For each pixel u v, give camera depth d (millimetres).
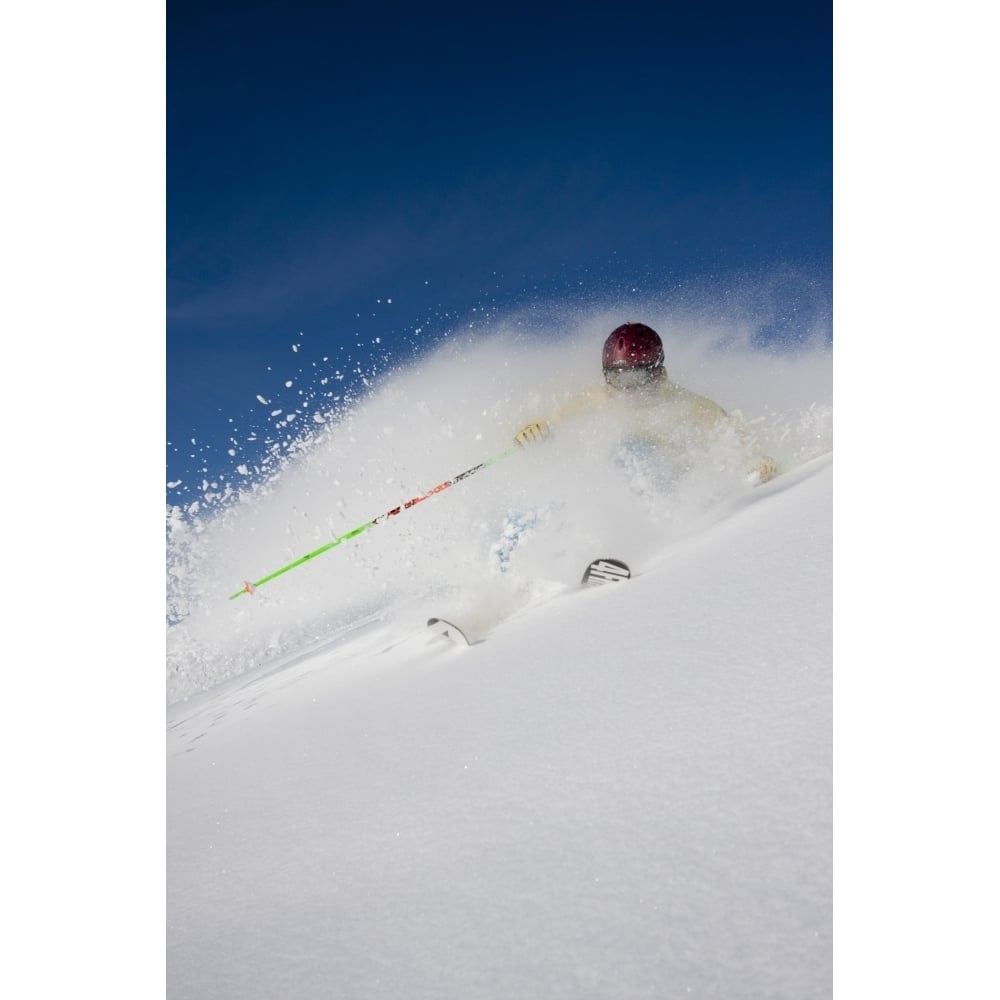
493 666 2240
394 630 3307
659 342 3910
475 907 1310
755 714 1513
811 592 1909
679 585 2254
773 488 2996
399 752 1917
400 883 1434
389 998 1195
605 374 3955
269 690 3232
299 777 2004
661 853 1272
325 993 1243
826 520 2297
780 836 1231
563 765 1579
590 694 1812
